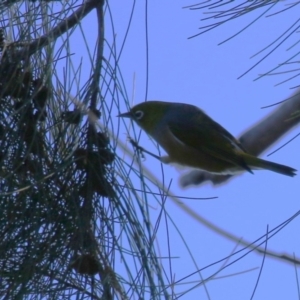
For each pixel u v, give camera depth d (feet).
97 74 17.28
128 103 17.40
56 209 16.28
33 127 16.76
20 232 15.87
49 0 17.90
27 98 17.03
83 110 17.03
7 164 16.43
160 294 15.31
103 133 17.16
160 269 15.60
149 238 16.01
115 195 16.51
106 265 15.69
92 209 16.46
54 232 16.05
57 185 16.63
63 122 17.10
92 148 16.96
